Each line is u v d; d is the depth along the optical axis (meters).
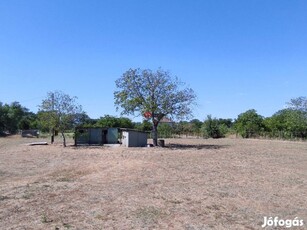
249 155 33.03
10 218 10.70
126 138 45.03
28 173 21.72
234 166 24.19
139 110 45.56
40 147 43.19
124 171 21.19
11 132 103.62
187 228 9.92
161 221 10.56
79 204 12.53
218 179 18.38
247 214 11.48
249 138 71.62
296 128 64.62
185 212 11.62
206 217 11.07
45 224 10.09
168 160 27.94
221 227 10.05
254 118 76.75
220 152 36.25
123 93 45.62
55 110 47.00
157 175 19.58
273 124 73.06
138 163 25.44
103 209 11.84
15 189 15.47
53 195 14.08
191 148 42.09
